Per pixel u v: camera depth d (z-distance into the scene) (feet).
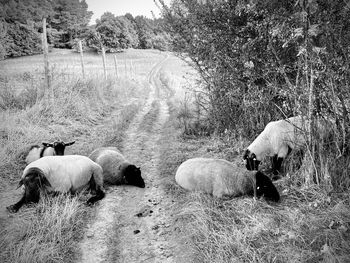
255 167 21.74
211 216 16.88
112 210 19.01
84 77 51.67
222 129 30.14
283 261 13.26
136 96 66.03
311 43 16.02
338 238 13.74
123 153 28.86
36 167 18.81
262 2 18.48
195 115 38.88
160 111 49.16
